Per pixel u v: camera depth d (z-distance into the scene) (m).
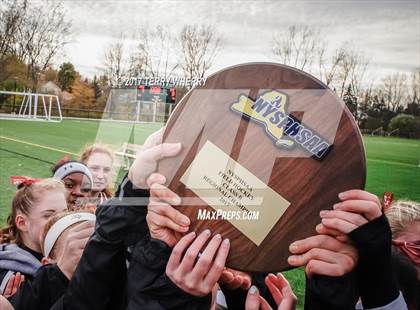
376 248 0.79
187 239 0.84
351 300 0.87
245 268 0.84
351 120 0.81
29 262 1.23
